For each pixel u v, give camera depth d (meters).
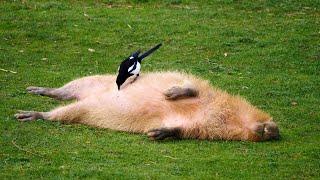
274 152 17.03
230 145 17.53
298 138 18.33
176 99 18.53
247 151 17.11
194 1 33.00
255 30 29.42
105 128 19.00
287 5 32.66
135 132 18.69
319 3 33.00
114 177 14.97
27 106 20.38
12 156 16.12
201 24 29.89
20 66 24.48
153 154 16.69
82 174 15.08
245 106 18.34
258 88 23.14
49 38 27.77
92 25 29.27
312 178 15.52
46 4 31.48
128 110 18.73
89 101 19.23
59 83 22.91
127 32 28.69
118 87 19.08
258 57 26.50
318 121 19.94
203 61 25.97
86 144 17.30
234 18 30.95
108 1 32.75
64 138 17.70
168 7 32.28
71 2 32.44
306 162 16.44
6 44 26.89
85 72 24.25
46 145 17.02
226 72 24.88
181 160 16.30
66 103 20.83
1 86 22.14
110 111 18.95
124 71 18.97
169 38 28.27
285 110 20.91
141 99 18.73
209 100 18.41
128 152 16.77
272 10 32.16
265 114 18.36
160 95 18.75
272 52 26.95
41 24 29.08
